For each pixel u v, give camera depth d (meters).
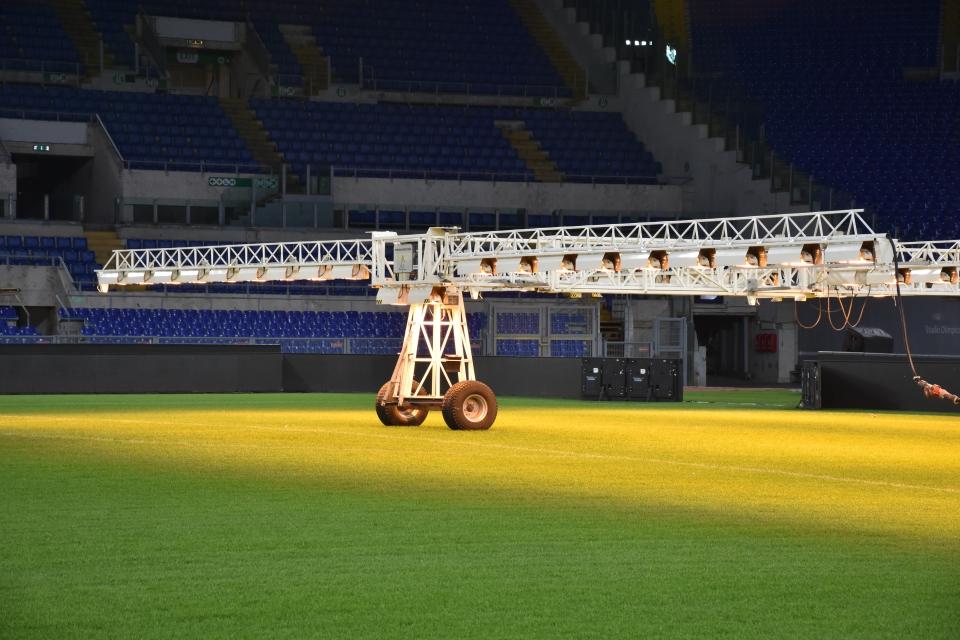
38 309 93.44
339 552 22.33
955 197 102.06
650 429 52.31
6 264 91.81
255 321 95.62
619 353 102.12
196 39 115.50
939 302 90.06
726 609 18.39
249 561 21.45
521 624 17.42
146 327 92.75
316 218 103.12
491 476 33.62
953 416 64.88
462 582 19.98
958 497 30.42
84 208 105.44
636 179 113.12
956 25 120.75
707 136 111.56
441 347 51.78
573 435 48.28
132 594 18.89
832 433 51.25
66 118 104.69
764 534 24.64
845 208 99.94
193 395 80.19
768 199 105.12
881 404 70.44
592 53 124.31
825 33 122.75
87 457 37.84
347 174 107.50
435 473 34.22
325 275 58.19
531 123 119.06
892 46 121.06
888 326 93.31
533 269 49.88
